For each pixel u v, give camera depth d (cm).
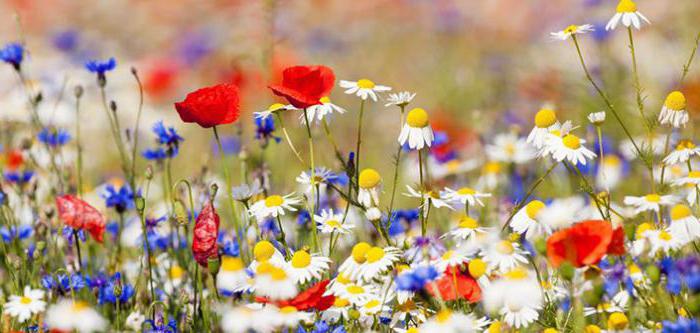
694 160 459
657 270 295
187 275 414
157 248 461
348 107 940
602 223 279
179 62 1079
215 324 371
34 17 1332
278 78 715
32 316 359
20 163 539
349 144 853
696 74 636
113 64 462
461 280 313
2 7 1380
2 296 384
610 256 330
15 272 391
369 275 313
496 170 557
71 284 342
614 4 877
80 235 423
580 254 280
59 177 482
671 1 786
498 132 689
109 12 1311
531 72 804
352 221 453
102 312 386
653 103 625
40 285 391
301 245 424
